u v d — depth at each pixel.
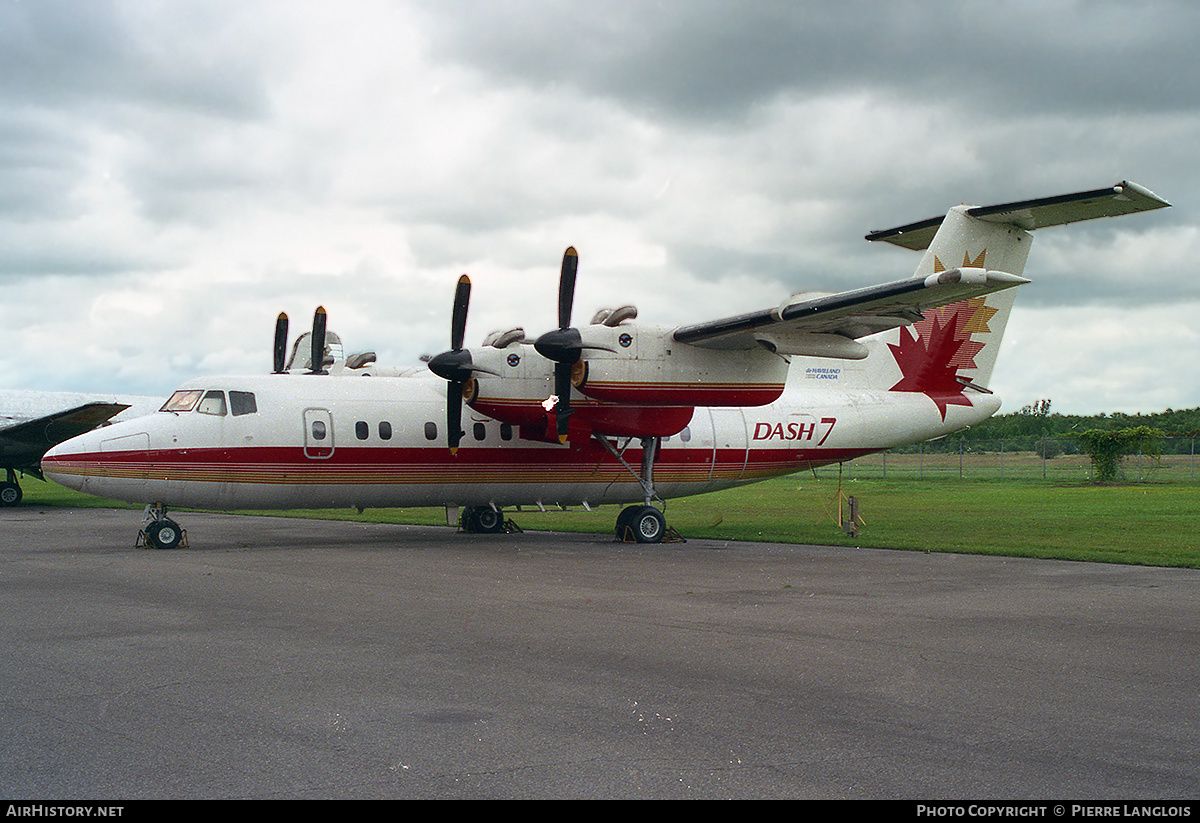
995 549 16.09
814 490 37.59
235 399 16.58
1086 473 51.81
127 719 5.88
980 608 10.13
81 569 13.24
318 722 5.84
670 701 6.35
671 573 13.12
